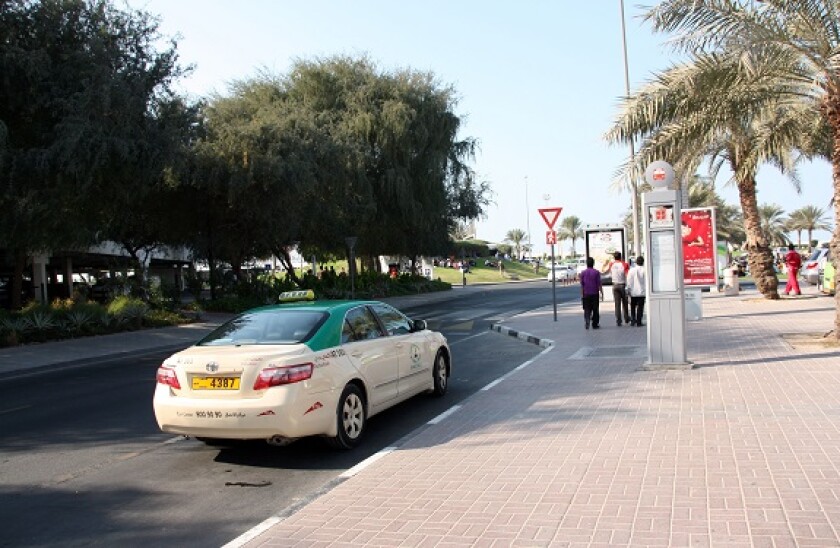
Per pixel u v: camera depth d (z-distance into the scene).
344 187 33.78
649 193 9.94
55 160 17.97
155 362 15.87
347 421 6.96
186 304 32.06
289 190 28.06
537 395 8.76
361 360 7.28
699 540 4.02
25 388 12.65
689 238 11.80
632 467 5.45
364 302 8.14
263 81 38.50
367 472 5.83
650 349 9.98
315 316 7.23
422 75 40.31
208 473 6.46
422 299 40.53
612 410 7.53
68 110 18.25
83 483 6.30
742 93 11.65
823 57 11.01
